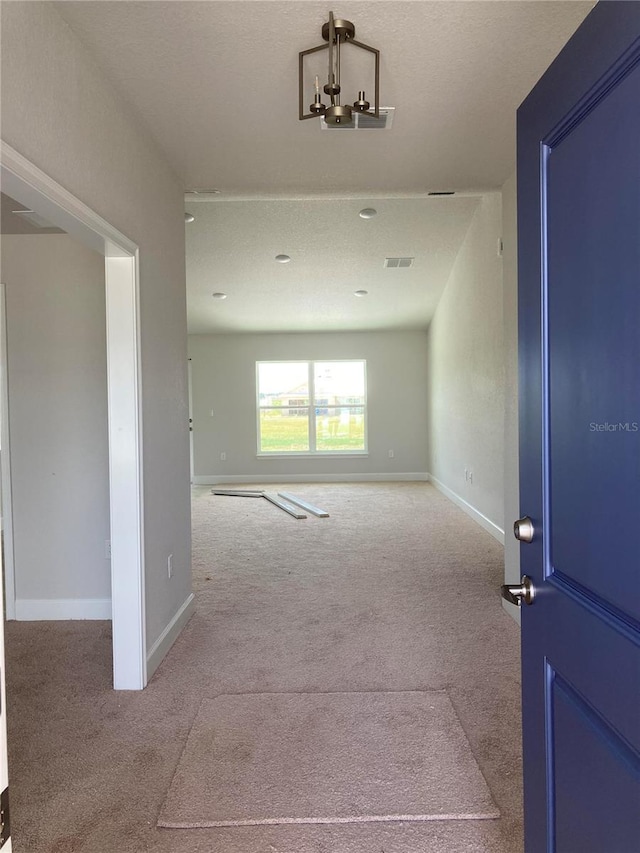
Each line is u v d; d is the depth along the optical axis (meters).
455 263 6.50
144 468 2.53
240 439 9.15
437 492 7.83
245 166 2.98
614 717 0.87
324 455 9.12
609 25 0.86
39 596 3.40
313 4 1.72
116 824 1.63
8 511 3.38
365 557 4.55
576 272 0.97
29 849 1.54
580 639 0.97
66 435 3.37
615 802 0.87
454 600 3.50
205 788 1.77
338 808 1.67
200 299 7.53
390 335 9.05
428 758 1.91
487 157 2.92
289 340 9.10
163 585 2.80
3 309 3.34
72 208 1.85
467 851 1.51
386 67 2.08
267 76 2.13
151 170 2.68
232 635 3.01
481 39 1.92
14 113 1.52
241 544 5.05
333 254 6.22
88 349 3.35
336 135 2.63
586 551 0.95
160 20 1.79
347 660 2.68
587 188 0.93
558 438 1.05
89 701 2.35
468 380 6.07
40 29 1.65
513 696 2.32
